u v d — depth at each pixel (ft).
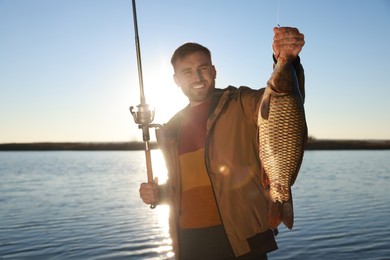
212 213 9.55
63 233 39.91
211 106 9.82
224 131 9.48
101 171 154.30
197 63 10.10
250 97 9.39
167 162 10.40
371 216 46.16
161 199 11.21
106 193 78.95
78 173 142.92
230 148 9.39
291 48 7.66
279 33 7.65
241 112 9.52
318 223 42.06
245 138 9.46
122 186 94.02
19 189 88.17
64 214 52.39
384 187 81.15
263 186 8.89
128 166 193.36
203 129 9.91
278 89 7.73
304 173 123.54
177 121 10.56
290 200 7.91
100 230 41.24
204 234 9.56
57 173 143.02
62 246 34.42
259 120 8.02
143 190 11.20
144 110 11.16
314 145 452.35
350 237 35.19
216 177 9.40
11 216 51.06
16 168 175.42
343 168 147.74
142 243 35.04
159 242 35.35
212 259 9.46
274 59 8.33
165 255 31.09
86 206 60.18
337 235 36.04
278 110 7.79
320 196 67.05
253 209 9.23
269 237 9.29
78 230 41.37
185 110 10.53
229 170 9.32
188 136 10.03
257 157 9.48
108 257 30.76
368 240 33.96
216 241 9.46
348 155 301.63
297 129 7.77
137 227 42.68
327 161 204.33
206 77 10.11
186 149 9.94
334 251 30.68
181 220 9.99
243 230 9.14
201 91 10.09
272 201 7.97
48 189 87.81
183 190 9.93
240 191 9.27
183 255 9.93
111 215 51.37
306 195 68.69
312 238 35.04
